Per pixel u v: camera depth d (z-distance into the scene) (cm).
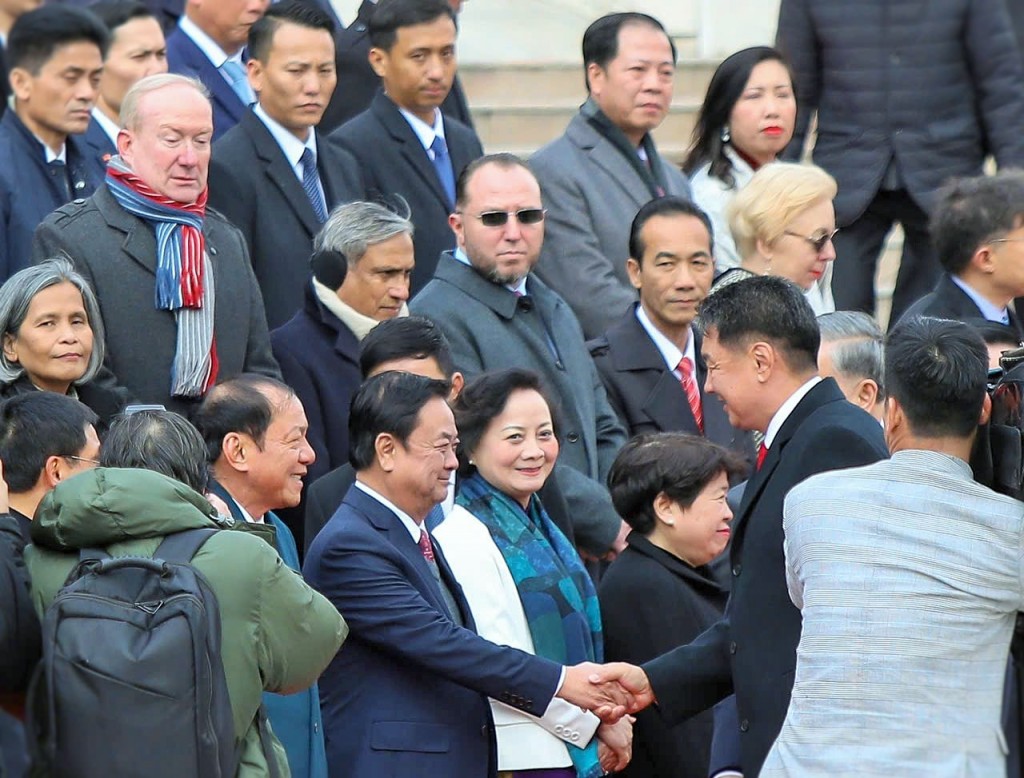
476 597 2052
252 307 2391
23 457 1859
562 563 2133
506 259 2477
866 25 3281
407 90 2831
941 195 2723
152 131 2322
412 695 1953
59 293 2161
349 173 2752
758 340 1909
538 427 2119
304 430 2012
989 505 1688
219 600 1658
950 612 1662
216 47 2975
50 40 2559
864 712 1662
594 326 2777
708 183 2969
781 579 1873
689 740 2172
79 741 1560
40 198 2558
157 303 2294
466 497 2117
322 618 1717
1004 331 2347
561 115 3906
